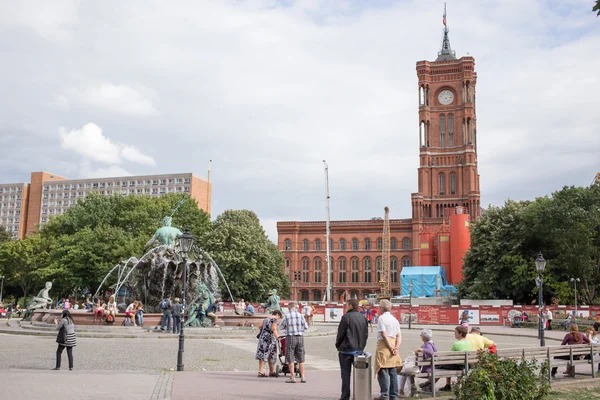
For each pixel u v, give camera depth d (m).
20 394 12.31
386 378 12.64
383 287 113.25
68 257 72.25
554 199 64.12
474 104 128.50
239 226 80.19
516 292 67.38
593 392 15.37
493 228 71.19
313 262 127.44
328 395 13.62
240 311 43.00
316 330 38.12
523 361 12.91
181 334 17.95
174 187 193.62
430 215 122.31
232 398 12.98
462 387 11.84
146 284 39.69
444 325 54.69
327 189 119.00
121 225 80.06
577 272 62.16
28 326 34.75
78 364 18.97
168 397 12.74
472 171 121.44
